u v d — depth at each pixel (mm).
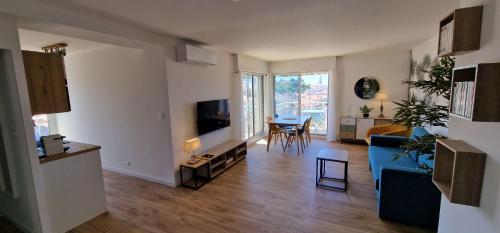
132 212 2865
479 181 1272
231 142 4758
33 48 3756
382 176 2477
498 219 1147
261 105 6746
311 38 3691
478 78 1126
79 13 2273
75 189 2586
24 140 2121
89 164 2717
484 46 1272
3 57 2064
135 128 3834
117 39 2801
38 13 1973
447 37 1514
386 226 2453
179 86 3564
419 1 2227
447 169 1571
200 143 3719
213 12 2361
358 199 3027
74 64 4340
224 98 4770
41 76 2428
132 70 3666
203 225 2559
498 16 1155
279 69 6547
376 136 3941
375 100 5672
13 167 2328
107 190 3484
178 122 3574
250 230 2447
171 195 3281
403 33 3492
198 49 3592
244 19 2623
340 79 5988
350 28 3135
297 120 5438
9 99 2143
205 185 3586
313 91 6586
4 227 2588
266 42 3904
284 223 2553
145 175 3879
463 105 1319
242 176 3900
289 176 3854
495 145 1174
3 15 1854
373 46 4594
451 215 1667
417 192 2354
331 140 6102
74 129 4637
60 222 2471
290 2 2143
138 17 2459
